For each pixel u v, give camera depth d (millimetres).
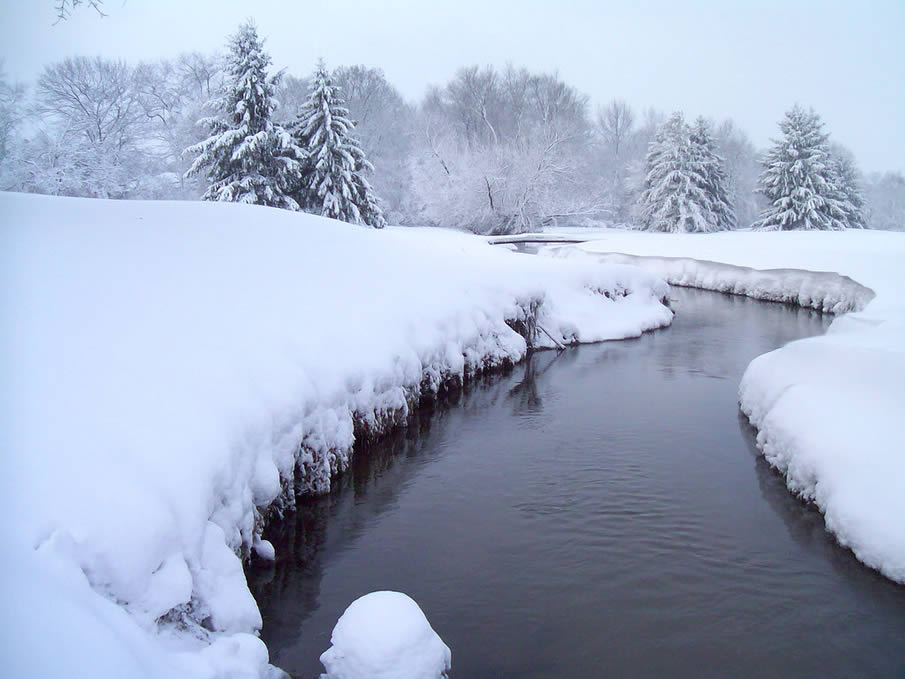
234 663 3369
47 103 30922
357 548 6043
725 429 9289
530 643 4691
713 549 5977
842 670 4410
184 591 3715
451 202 42250
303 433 6836
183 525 4027
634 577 5527
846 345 8391
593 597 5246
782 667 4438
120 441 4211
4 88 26531
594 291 17734
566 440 8930
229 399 5523
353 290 10086
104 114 32125
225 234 10609
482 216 42469
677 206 46562
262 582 5414
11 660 2309
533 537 6242
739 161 61031
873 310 12812
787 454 7438
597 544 6086
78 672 2412
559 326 15508
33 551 3066
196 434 4746
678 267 27125
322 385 7324
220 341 6473
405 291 11180
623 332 16266
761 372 9602
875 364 7430
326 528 6418
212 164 29984
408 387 9500
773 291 22297
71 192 27000
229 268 8938
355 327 8836
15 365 4688
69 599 2830
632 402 10758
